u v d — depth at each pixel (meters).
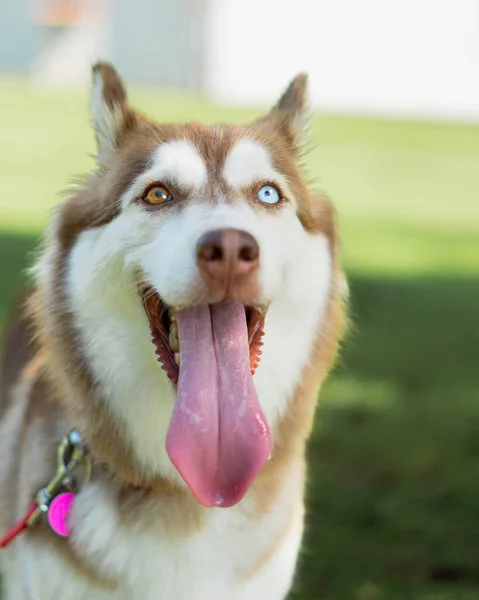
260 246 0.89
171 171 0.94
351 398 1.62
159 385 0.94
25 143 4.52
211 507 0.93
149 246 0.93
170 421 0.90
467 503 1.31
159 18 7.35
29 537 0.95
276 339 0.96
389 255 2.73
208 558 0.94
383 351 1.87
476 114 6.75
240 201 0.94
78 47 7.50
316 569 1.20
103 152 1.01
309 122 1.06
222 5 7.00
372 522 1.28
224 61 7.04
